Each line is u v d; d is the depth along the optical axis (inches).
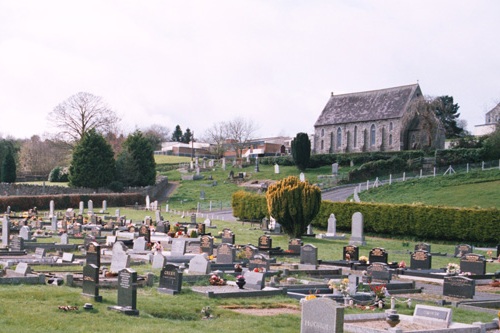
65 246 1716.3
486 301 1111.6
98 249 1141.7
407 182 3545.8
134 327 722.8
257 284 1067.3
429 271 1464.1
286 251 1779.0
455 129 6156.5
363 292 1091.9
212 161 5290.4
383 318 879.7
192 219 2659.9
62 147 4948.3
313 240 2217.0
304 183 2188.7
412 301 1088.8
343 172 4335.6
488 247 2199.8
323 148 5418.3
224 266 1365.7
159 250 1560.0
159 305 871.7
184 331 721.0
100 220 2516.0
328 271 1387.8
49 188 3796.8
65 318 745.6
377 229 2434.8
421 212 2327.8
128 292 815.7
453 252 2015.3
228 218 3024.1
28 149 5255.9
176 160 6284.5
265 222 2576.3
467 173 3612.2
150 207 3403.1
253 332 751.1
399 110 4886.8
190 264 1212.5
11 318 729.0
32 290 900.6
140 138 4227.4
